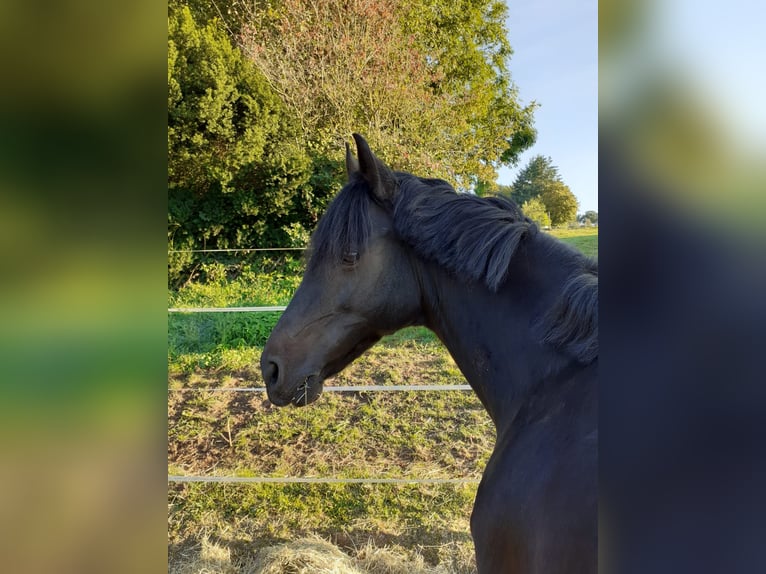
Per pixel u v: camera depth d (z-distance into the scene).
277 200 7.21
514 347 1.44
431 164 7.55
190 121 7.02
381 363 5.23
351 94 7.69
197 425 4.36
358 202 1.57
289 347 1.59
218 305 6.35
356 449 3.95
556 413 1.28
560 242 1.50
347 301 1.57
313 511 3.34
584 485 1.07
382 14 7.67
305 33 7.70
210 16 8.20
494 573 1.29
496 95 9.39
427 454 3.85
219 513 3.37
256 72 7.45
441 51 8.46
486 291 1.49
